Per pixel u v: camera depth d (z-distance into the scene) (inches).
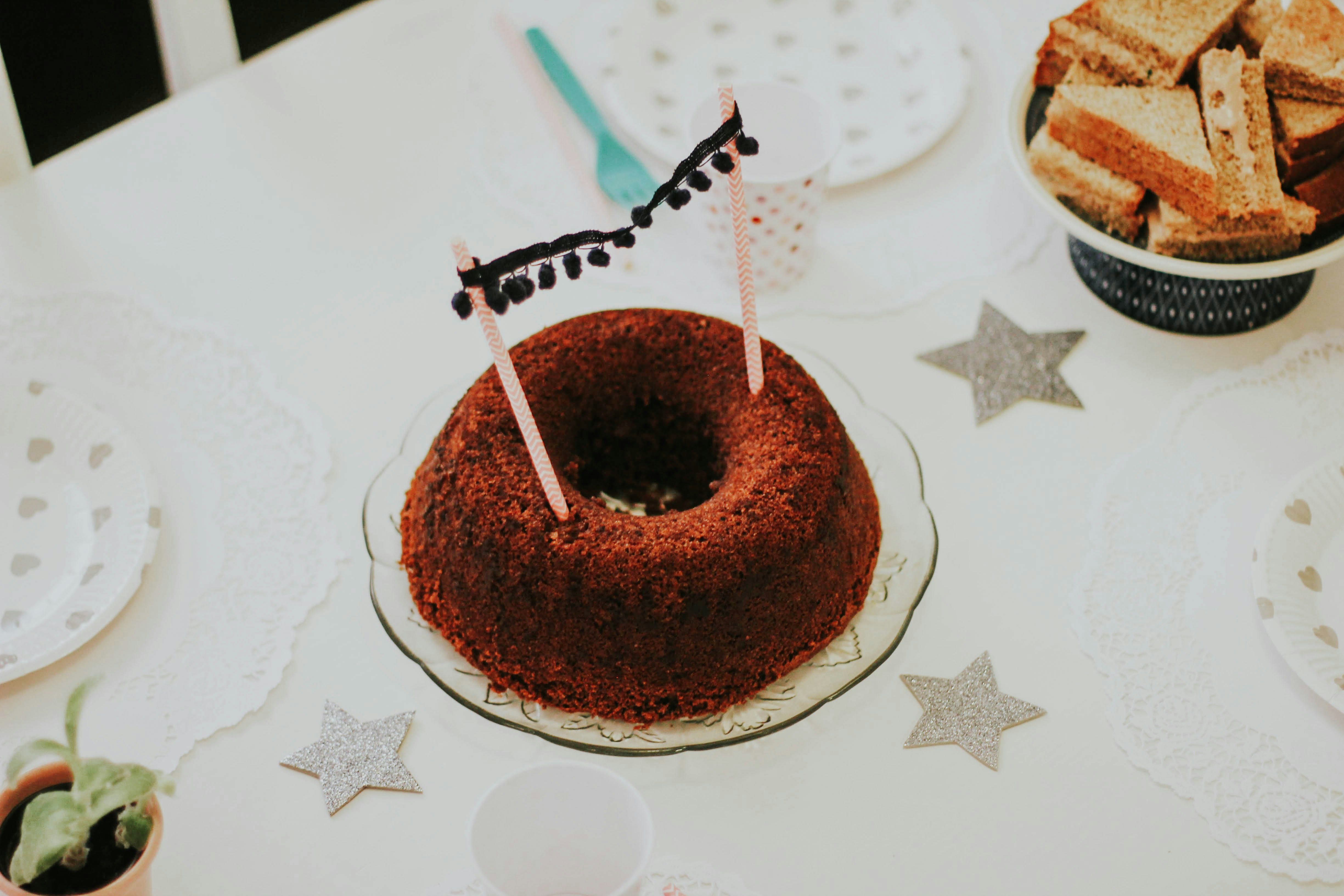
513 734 35.6
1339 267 43.1
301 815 34.7
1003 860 34.3
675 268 43.3
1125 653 36.8
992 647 36.9
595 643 34.9
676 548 34.5
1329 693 35.1
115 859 31.5
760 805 34.9
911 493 38.2
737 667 35.2
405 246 43.7
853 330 42.2
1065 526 38.7
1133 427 40.3
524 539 34.8
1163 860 34.3
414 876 34.0
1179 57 40.4
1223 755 35.4
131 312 42.1
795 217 40.9
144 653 36.6
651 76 46.7
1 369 39.6
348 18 48.5
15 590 37.1
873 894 33.9
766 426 36.3
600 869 31.8
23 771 32.1
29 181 44.6
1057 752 35.6
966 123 46.6
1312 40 39.9
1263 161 39.3
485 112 46.4
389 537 37.3
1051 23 42.3
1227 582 37.8
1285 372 41.2
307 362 41.4
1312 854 34.2
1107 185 40.4
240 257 43.3
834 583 35.8
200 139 45.6
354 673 36.5
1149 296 41.6
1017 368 41.3
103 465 38.6
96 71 54.4
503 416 36.2
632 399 37.6
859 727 35.9
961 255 43.7
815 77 46.9
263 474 39.4
